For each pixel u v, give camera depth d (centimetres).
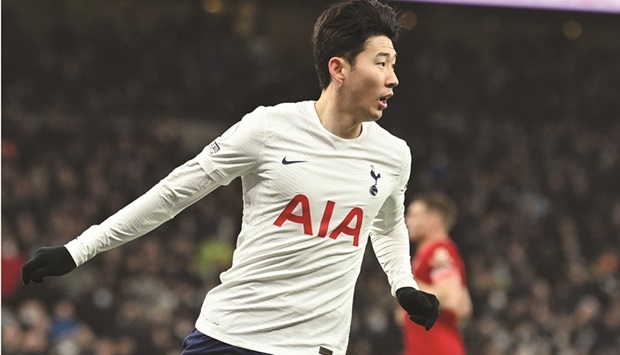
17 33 3145
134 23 3384
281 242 468
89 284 1780
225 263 2094
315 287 471
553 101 3522
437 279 928
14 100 2900
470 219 2572
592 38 3744
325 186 469
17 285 1747
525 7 2780
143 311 1673
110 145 2609
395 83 473
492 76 3562
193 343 484
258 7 3506
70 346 1529
